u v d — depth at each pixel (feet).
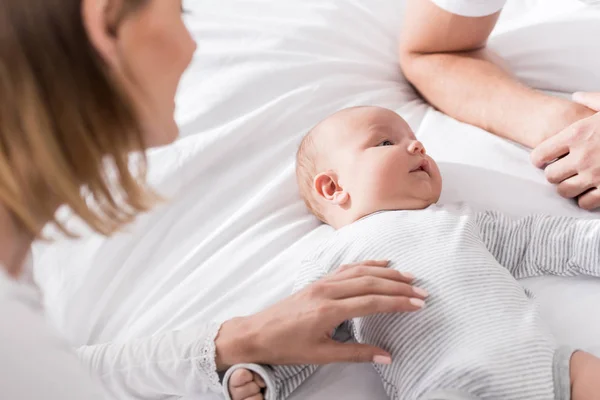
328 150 3.41
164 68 1.86
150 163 3.52
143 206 2.00
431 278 2.74
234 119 3.86
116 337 3.13
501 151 3.54
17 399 1.53
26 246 1.89
